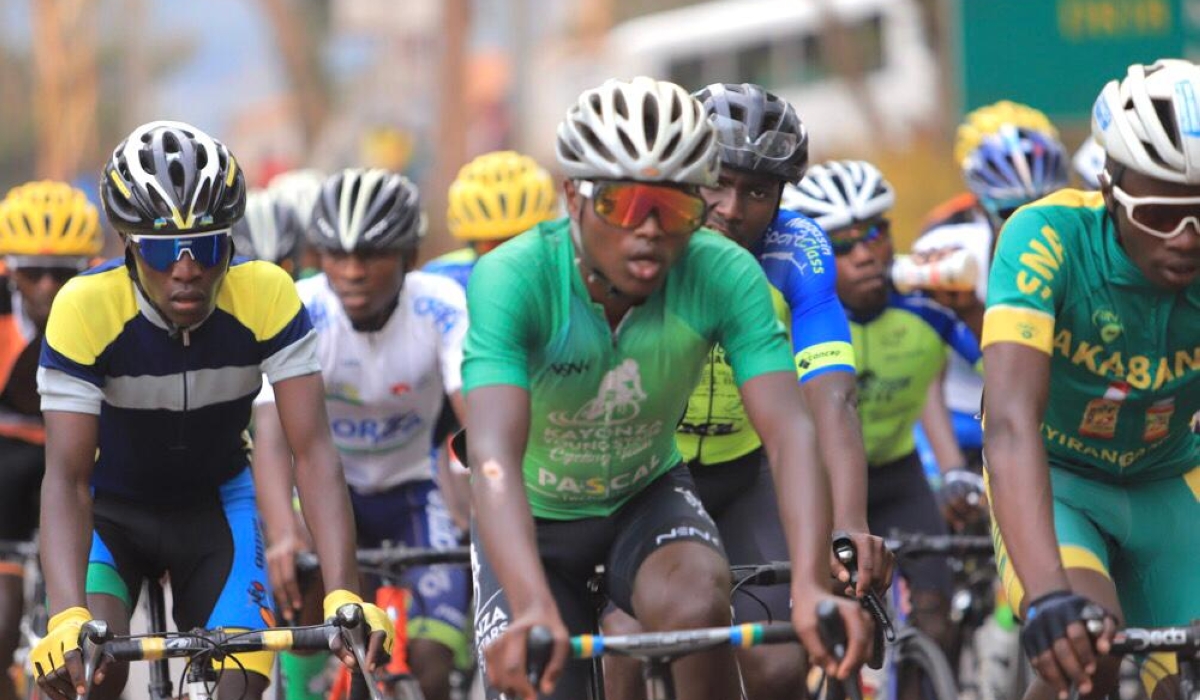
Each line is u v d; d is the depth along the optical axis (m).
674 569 13.13
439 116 95.94
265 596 15.66
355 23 122.31
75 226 21.80
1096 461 14.20
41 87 106.38
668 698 11.70
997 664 22.59
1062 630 11.36
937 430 22.16
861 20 96.19
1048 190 24.98
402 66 121.94
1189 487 14.45
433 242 96.38
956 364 25.17
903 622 20.48
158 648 13.25
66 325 14.55
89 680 12.95
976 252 21.97
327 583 14.59
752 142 15.29
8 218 21.64
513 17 114.56
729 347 12.80
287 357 15.07
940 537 19.25
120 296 14.75
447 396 20.84
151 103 148.25
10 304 22.70
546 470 13.76
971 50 47.94
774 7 100.31
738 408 16.08
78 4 106.12
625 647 11.50
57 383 14.50
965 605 21.34
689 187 11.98
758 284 12.74
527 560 11.44
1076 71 47.53
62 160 105.62
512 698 13.09
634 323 12.82
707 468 16.36
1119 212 12.79
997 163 25.05
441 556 18.02
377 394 20.78
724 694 13.38
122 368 14.91
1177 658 12.07
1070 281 13.19
